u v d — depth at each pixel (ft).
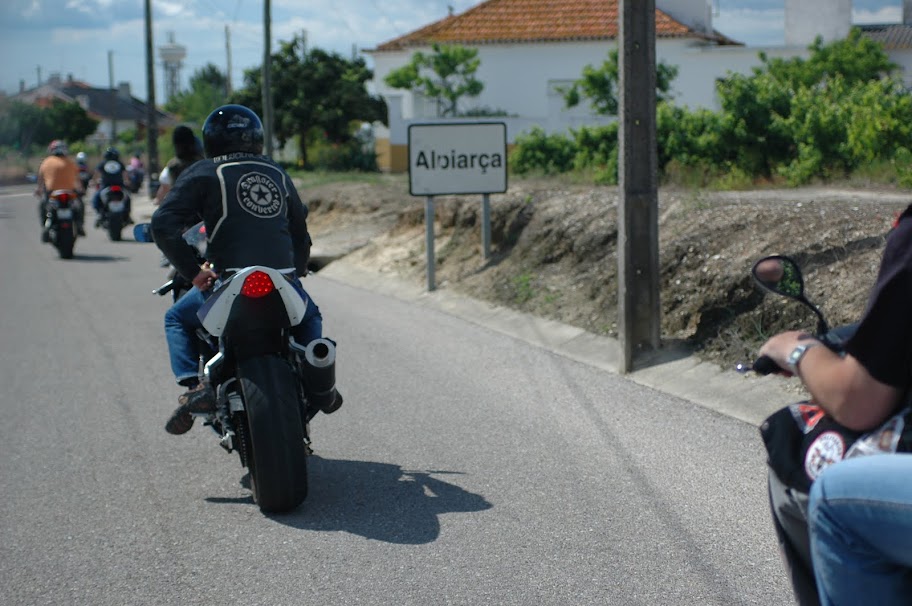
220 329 26.25
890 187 67.51
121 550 25.20
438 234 76.38
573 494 28.22
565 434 34.12
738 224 47.29
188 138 45.19
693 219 50.44
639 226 41.98
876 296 12.89
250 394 26.58
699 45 182.50
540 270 59.00
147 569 23.99
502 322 54.65
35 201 211.20
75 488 30.09
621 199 41.81
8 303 68.23
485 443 33.45
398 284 69.92
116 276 81.76
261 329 26.71
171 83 602.85
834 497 12.96
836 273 40.47
